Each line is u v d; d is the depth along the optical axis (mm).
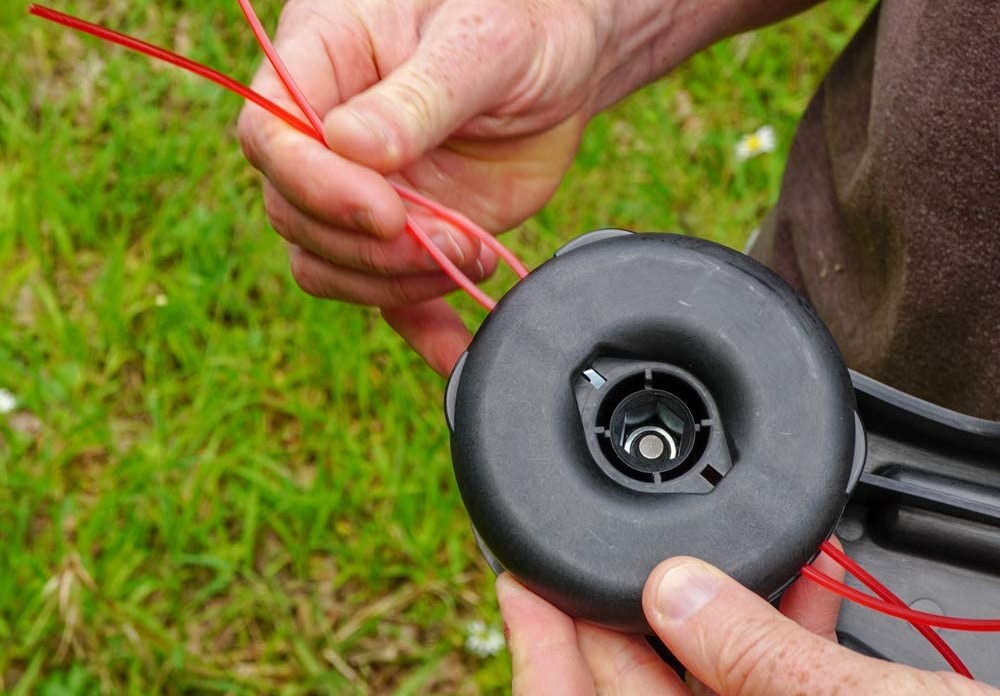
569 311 836
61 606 1925
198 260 2234
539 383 825
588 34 1149
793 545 781
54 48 2512
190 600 1993
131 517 2006
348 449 2061
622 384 841
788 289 843
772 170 2377
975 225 949
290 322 2195
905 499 903
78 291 2262
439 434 2061
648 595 770
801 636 741
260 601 1983
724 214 2357
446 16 1042
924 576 920
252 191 2328
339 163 995
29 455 2090
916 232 996
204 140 2365
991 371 989
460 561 1993
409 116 984
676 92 2518
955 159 944
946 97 945
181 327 2162
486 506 811
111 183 2369
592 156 2354
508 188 1229
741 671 748
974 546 899
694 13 1278
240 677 1933
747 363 812
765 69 2520
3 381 2121
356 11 1071
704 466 811
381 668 1967
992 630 784
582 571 787
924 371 1060
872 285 1129
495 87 1069
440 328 1232
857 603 881
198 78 2439
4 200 2293
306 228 1130
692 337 825
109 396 2146
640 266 843
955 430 909
